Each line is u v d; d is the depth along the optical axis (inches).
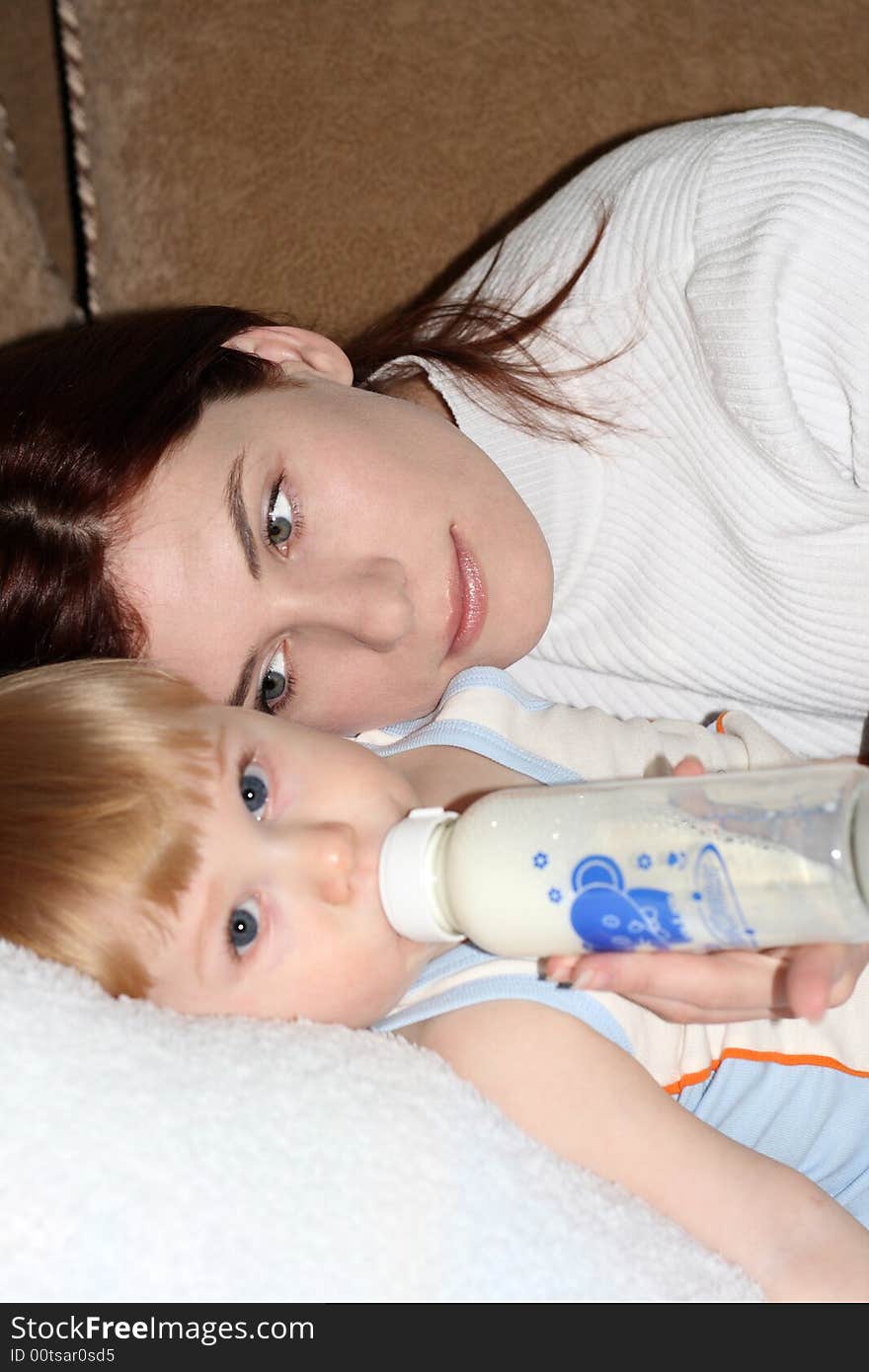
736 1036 36.9
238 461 37.3
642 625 44.2
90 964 31.8
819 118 44.5
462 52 53.4
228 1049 28.8
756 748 40.6
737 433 40.7
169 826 32.1
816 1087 36.3
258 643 37.4
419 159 54.2
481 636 40.0
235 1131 26.9
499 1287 26.4
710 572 42.8
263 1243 25.5
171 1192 25.8
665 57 52.6
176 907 31.9
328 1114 27.7
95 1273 25.0
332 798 33.2
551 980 32.0
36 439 38.2
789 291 38.4
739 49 52.3
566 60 53.1
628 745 40.7
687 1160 31.4
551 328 43.8
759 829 27.5
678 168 42.3
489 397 43.7
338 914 32.0
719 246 40.2
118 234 56.5
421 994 34.4
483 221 54.5
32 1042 27.5
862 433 39.1
